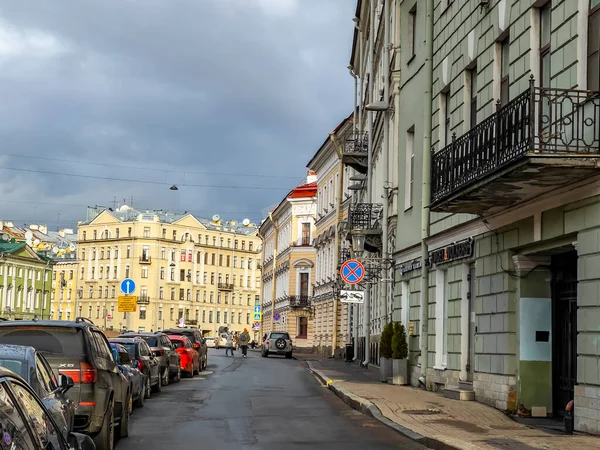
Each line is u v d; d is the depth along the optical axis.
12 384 5.48
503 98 16.94
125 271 143.88
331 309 60.00
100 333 13.19
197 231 149.75
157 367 23.22
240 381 28.75
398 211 25.88
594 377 12.70
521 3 15.70
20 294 127.81
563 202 13.94
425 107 22.25
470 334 19.41
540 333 16.12
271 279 95.12
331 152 59.44
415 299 23.55
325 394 22.86
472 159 15.57
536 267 16.16
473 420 15.15
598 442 11.81
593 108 12.60
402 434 13.69
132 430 14.56
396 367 24.00
